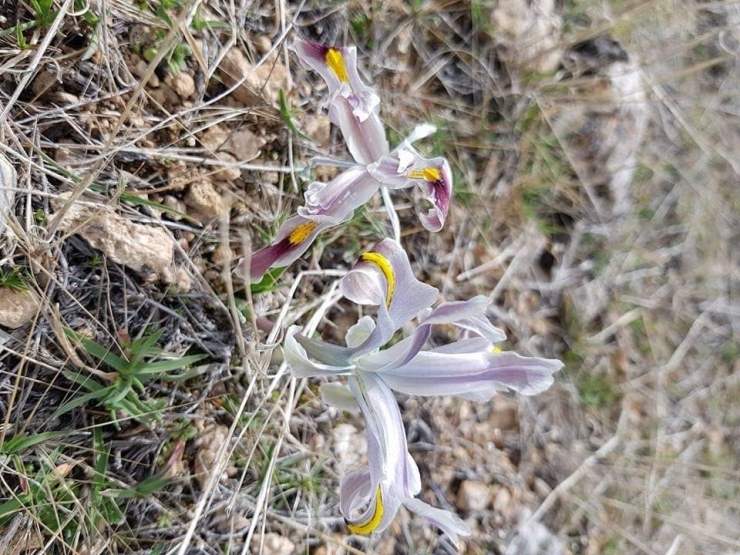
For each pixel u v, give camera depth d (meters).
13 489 0.15
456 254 0.25
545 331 0.28
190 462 0.18
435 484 0.24
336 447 0.21
